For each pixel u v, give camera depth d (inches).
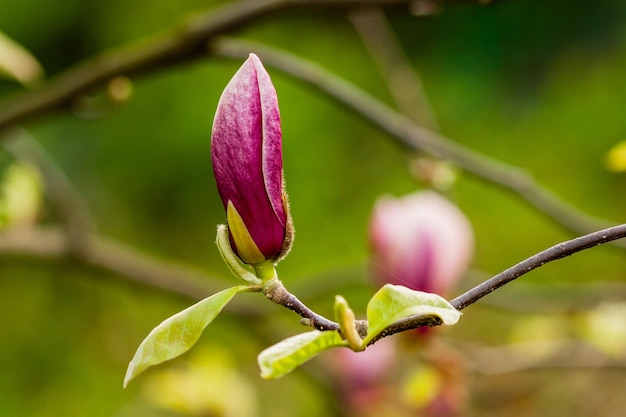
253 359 109.6
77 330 131.9
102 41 146.9
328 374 76.9
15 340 131.4
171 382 75.9
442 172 65.7
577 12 141.6
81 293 133.0
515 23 142.5
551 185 136.4
